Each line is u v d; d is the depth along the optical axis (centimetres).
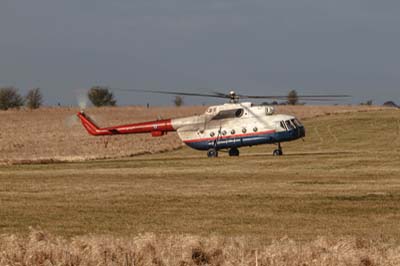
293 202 7844
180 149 18975
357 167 11794
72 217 6969
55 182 10225
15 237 5159
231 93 14400
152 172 11550
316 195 8388
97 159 15600
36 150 19625
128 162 13888
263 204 7731
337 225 6388
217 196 8412
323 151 16962
